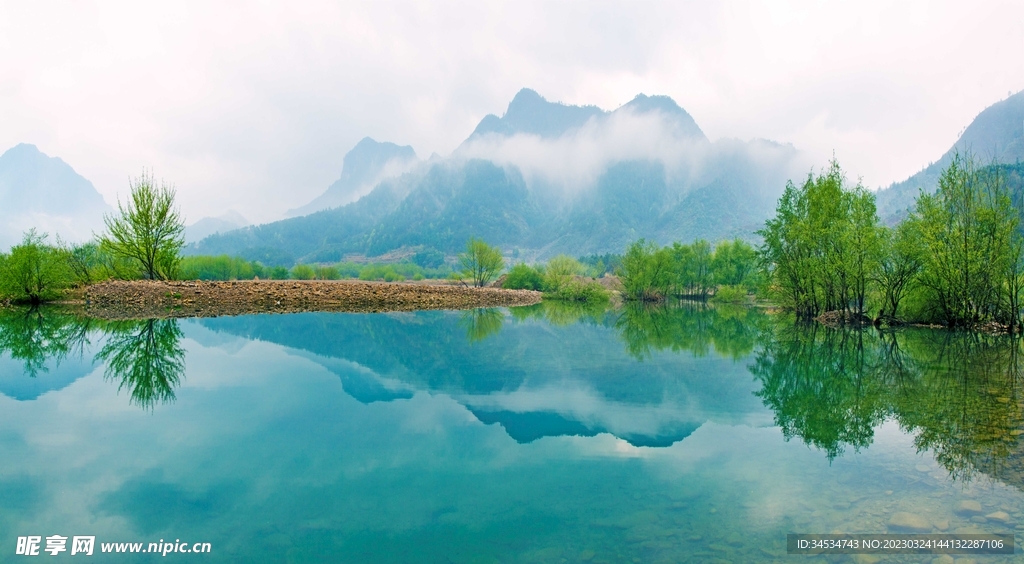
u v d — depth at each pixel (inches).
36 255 1402.6
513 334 1011.9
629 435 374.9
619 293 3139.8
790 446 353.1
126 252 1499.8
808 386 546.0
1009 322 1052.5
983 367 663.8
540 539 224.2
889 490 277.7
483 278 2962.6
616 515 247.8
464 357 712.4
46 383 504.1
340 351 741.3
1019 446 351.3
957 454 334.6
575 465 314.2
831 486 284.0
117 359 641.0
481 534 227.5
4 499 253.8
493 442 354.0
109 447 328.2
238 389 494.0
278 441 346.6
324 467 302.2
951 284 1093.1
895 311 1200.8
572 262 3021.7
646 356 740.0
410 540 222.2
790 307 1690.5
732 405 462.9
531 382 550.9
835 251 1242.6
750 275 2699.3
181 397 458.9
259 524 234.5
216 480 281.3
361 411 425.1
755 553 213.0
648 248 2780.5
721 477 296.4
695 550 215.8
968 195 1058.1
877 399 488.1
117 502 253.3
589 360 700.0
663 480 292.0
